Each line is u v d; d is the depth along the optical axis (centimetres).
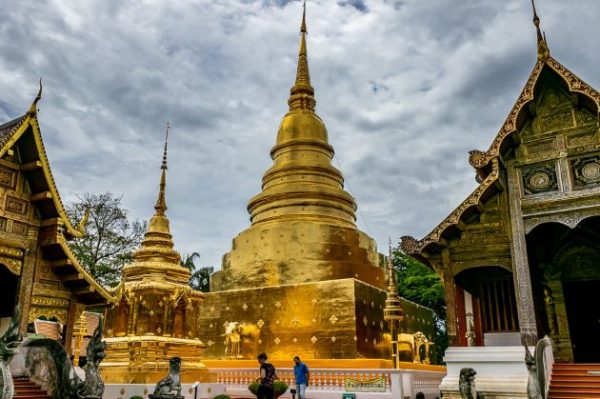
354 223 3250
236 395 2298
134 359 2083
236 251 3002
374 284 2931
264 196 3191
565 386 1625
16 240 1397
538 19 1880
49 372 1397
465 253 1930
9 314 1577
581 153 1808
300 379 1884
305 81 3725
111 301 1553
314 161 3284
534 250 2073
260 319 2612
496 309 2009
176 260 2509
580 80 1772
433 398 2338
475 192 1878
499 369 1684
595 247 2009
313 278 2731
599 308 2062
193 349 2253
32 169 1429
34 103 1425
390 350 2595
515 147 1912
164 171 2706
